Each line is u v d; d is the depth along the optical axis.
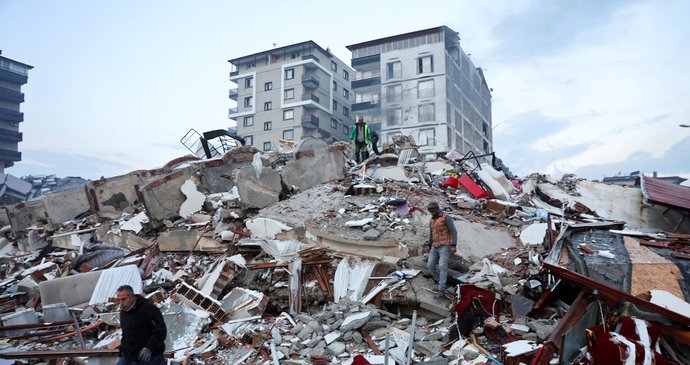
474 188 11.22
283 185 11.43
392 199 9.69
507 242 8.45
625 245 5.55
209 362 5.51
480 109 50.62
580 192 12.38
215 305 6.77
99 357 5.11
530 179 12.88
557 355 4.51
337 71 52.41
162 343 4.17
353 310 6.33
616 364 3.80
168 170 14.55
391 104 41.75
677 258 5.07
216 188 12.07
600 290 4.72
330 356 5.36
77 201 14.97
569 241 5.69
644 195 10.36
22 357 4.80
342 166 13.20
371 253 8.02
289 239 8.99
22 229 15.23
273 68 49.03
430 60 40.69
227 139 17.23
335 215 9.39
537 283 6.28
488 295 5.92
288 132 47.38
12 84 50.41
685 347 4.21
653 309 4.30
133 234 11.01
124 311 4.18
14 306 8.38
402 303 6.70
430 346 5.31
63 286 7.49
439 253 6.64
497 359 4.85
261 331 6.06
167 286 8.11
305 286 7.51
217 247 9.30
